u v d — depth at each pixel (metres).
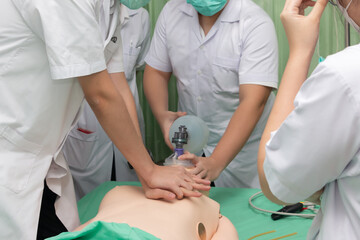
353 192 0.63
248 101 1.77
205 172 1.54
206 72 1.96
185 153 1.49
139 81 2.61
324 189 0.71
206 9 1.75
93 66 1.00
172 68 2.13
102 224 0.78
